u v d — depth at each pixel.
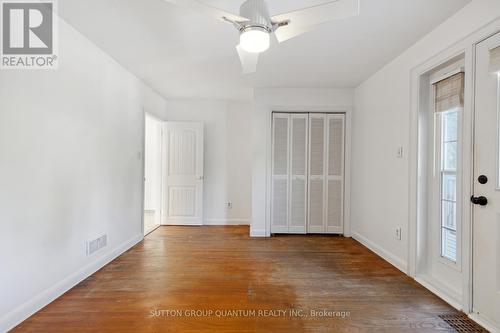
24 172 1.91
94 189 2.74
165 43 2.68
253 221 4.19
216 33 2.47
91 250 2.70
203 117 5.02
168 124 4.82
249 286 2.44
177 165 4.87
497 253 1.78
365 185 3.71
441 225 2.46
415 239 2.61
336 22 2.24
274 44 2.64
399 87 2.89
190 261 3.08
